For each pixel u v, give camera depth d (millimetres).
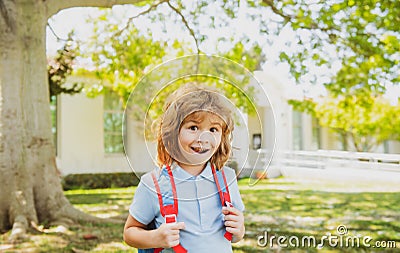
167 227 1873
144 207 1991
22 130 5855
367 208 7586
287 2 8492
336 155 13445
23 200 5629
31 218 5562
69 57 9523
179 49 9383
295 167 13594
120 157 12586
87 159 11984
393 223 6211
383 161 14742
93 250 4641
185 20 9047
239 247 4805
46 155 6012
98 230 5547
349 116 14000
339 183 11602
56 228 5539
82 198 9102
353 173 12984
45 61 6176
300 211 7285
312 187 10773
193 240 1929
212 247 1945
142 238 1914
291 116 14453
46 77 6184
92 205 8047
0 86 5832
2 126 5766
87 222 5926
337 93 9891
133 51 9633
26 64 5961
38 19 6070
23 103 5902
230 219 1963
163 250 1987
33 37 6023
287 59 9016
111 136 12602
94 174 11461
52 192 5953
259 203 8180
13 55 5871
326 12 8359
